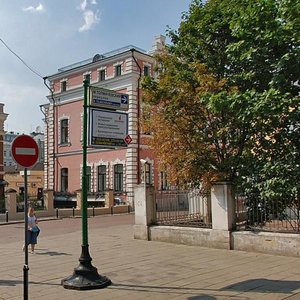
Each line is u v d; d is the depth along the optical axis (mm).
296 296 7484
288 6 9555
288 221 11586
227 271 9586
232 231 12344
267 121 11234
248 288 8070
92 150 38469
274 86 10617
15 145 7004
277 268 9766
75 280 8422
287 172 11391
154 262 10844
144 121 15727
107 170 37219
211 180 14320
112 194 33969
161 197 15227
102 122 9156
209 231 12844
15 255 12789
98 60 38250
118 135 9414
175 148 15062
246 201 12391
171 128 14867
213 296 7582
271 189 11492
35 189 58094
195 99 14211
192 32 15312
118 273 9633
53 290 8281
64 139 41625
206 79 13750
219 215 12633
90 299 7578
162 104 15234
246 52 10875
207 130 14797
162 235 14219
